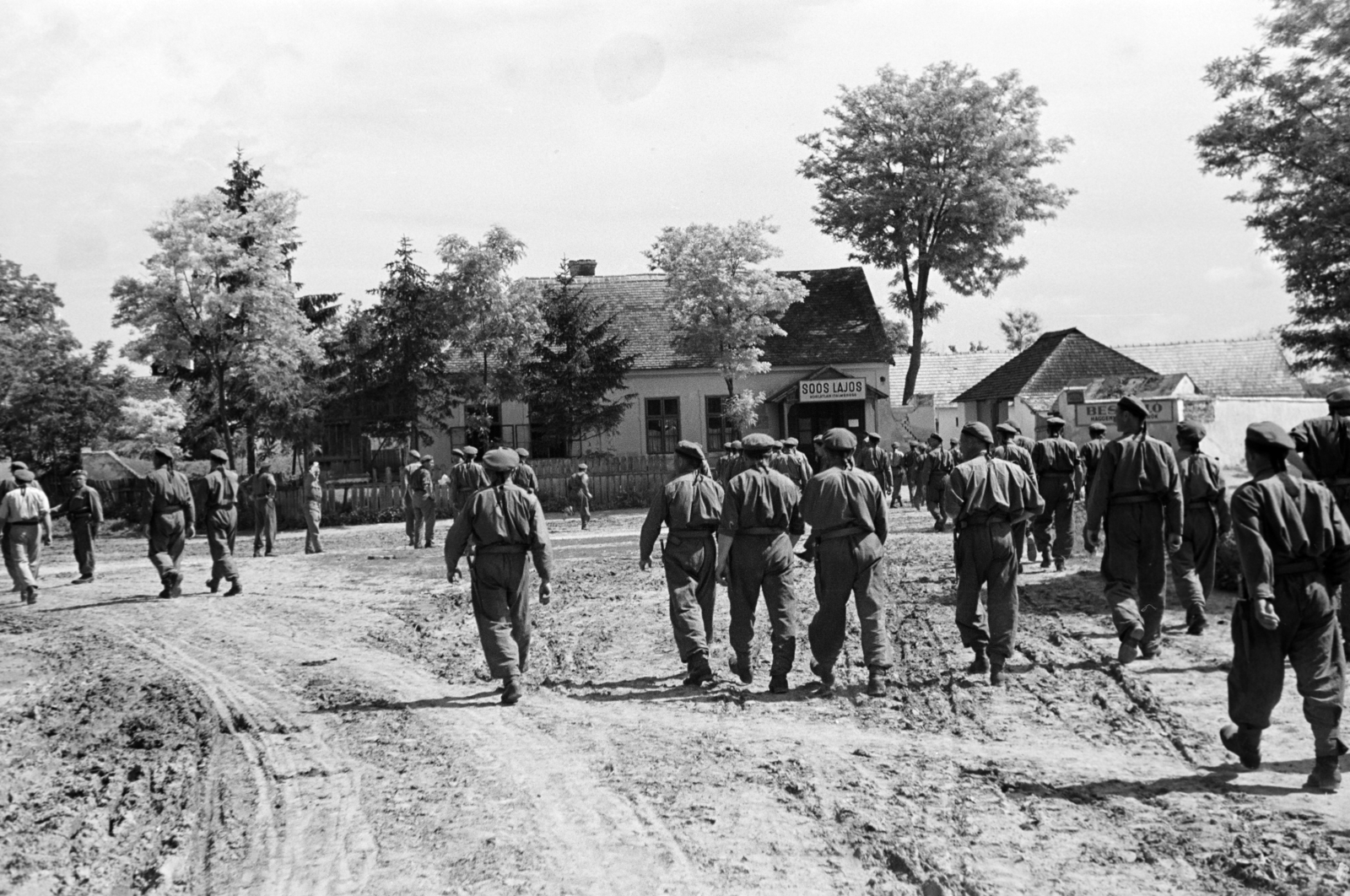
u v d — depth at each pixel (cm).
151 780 811
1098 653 1020
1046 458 1521
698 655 991
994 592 934
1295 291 3180
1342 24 2975
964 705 868
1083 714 827
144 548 3231
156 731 952
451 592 1739
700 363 4675
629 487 4141
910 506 3478
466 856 591
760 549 964
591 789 696
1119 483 958
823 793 664
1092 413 2423
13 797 807
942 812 622
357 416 4088
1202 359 5906
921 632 1171
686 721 865
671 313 4347
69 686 1178
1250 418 2445
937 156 4816
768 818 627
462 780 730
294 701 1017
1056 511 1546
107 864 646
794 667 1059
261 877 588
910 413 4984
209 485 1841
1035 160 4847
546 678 1058
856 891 523
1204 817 599
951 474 932
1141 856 548
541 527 977
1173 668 941
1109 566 970
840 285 5119
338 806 700
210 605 1720
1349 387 935
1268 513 634
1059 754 732
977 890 514
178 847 654
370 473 4159
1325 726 629
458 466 2120
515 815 654
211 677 1150
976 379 6950
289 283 4394
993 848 567
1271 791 636
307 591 1856
